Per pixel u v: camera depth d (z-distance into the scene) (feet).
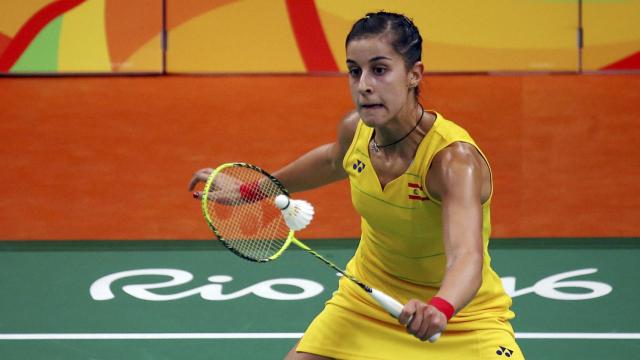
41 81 94.07
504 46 93.71
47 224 93.09
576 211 92.58
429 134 39.09
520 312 75.15
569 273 83.87
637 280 82.02
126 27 94.38
